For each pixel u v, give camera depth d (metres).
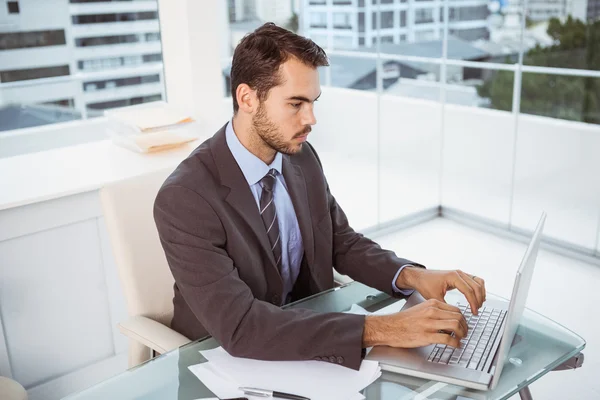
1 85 3.80
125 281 1.69
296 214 1.62
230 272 1.41
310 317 1.34
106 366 2.52
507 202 3.83
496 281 3.29
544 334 1.42
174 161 2.49
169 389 1.23
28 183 2.27
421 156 3.99
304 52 1.34
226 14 3.73
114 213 1.67
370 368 1.26
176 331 1.62
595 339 2.72
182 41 2.67
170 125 2.62
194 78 2.69
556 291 3.17
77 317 2.40
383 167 3.89
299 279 1.70
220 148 1.50
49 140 3.72
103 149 2.69
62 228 2.28
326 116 3.82
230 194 1.48
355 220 3.87
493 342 1.36
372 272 1.62
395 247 3.74
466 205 4.05
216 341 1.41
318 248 1.67
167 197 1.43
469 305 1.52
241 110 1.45
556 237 3.63
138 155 2.59
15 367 2.28
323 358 1.28
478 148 3.91
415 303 1.51
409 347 1.31
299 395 1.18
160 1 2.70
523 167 3.71
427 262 3.53
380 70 3.67
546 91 3.52
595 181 3.41
